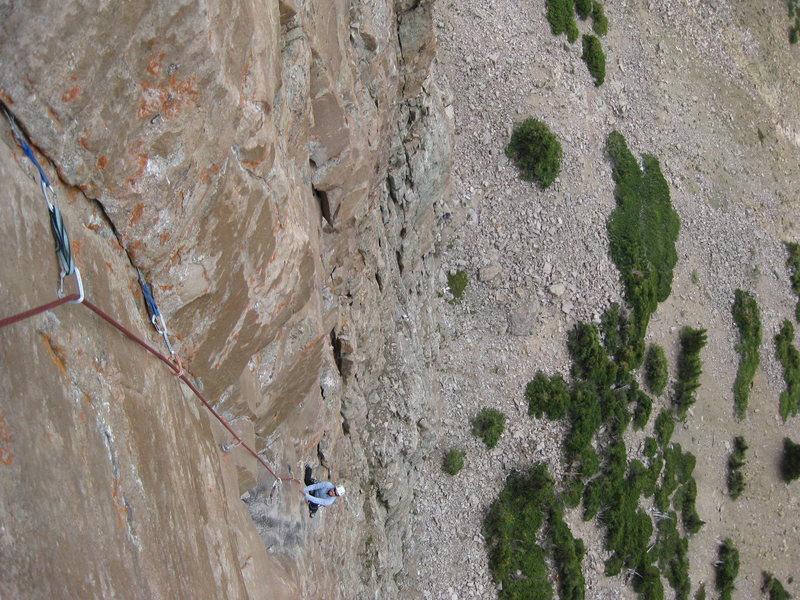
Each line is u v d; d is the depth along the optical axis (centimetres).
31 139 387
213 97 507
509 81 2033
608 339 2095
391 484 1530
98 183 445
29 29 366
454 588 1842
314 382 947
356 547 1378
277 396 852
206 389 662
